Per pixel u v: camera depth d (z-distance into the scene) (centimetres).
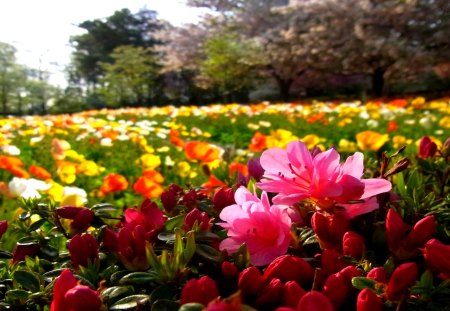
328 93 3294
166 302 74
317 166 92
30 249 110
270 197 133
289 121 904
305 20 2441
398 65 2134
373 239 100
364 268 85
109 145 547
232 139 743
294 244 100
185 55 3077
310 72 2759
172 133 577
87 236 97
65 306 74
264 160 98
